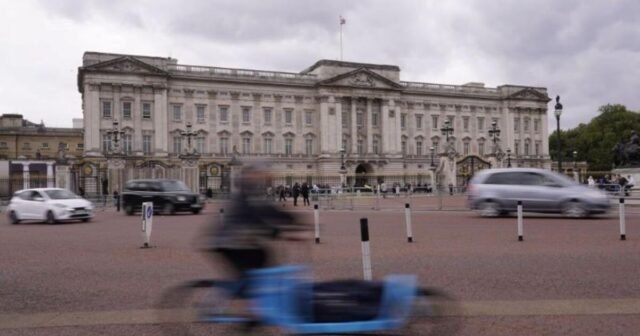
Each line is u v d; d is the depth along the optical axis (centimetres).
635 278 1226
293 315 773
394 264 1465
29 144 12962
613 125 14912
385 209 4434
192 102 10306
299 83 11100
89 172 6956
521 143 13038
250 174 821
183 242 2106
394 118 11788
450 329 771
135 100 9756
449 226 2611
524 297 1060
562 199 2991
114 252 1831
